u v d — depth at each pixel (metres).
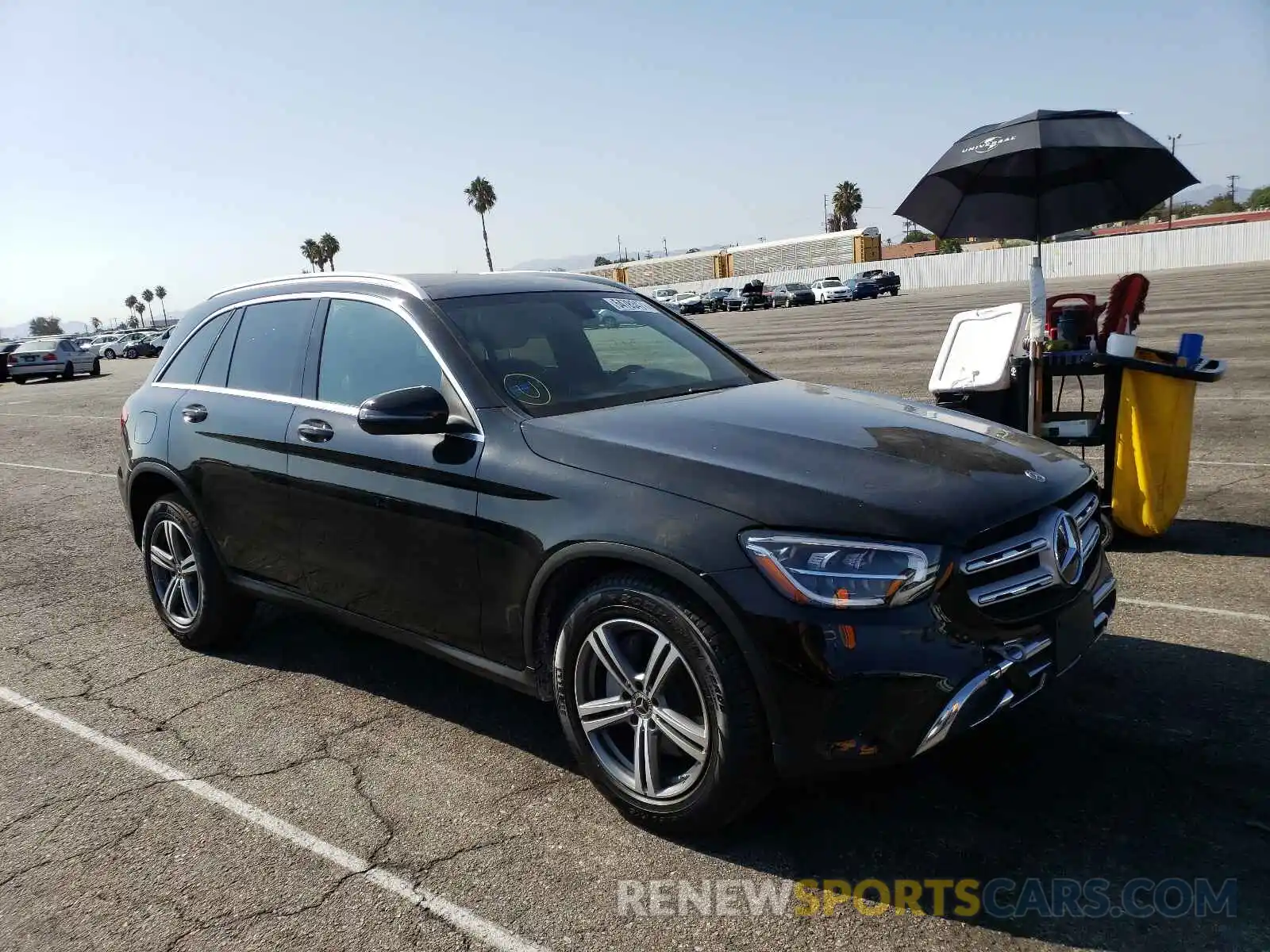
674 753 3.00
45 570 6.66
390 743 3.72
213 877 2.91
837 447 3.04
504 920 2.64
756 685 2.67
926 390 12.05
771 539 2.65
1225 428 8.70
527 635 3.20
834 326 28.92
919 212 6.52
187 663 4.68
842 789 3.17
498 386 3.46
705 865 2.83
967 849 2.83
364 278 4.10
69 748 3.83
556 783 3.36
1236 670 3.86
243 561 4.37
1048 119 5.41
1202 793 3.03
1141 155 5.60
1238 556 5.27
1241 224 53.53
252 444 4.16
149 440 4.74
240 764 3.61
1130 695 3.70
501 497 3.20
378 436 3.63
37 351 30.86
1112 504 5.62
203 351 4.73
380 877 2.86
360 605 3.84
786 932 2.53
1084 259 58.81
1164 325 18.08
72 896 2.86
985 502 2.78
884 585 2.57
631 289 4.73
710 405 3.52
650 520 2.82
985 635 2.68
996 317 6.03
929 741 2.60
